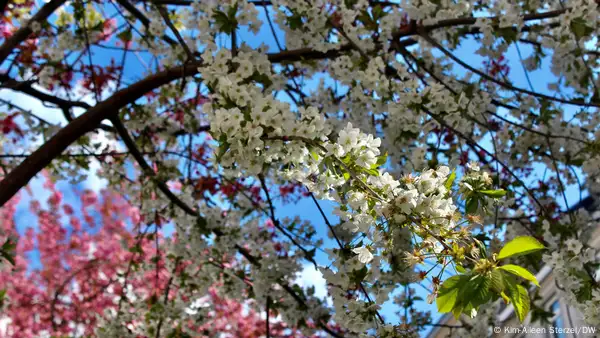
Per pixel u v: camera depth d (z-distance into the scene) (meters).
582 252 3.67
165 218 5.39
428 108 3.75
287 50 4.20
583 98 4.76
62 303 9.84
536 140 4.68
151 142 5.75
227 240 4.92
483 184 2.30
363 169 2.26
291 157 2.40
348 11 4.13
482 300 1.81
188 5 4.88
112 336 4.78
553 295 5.17
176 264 5.18
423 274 2.06
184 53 4.83
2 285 10.66
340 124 4.52
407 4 4.16
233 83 2.51
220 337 5.04
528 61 4.81
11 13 5.86
